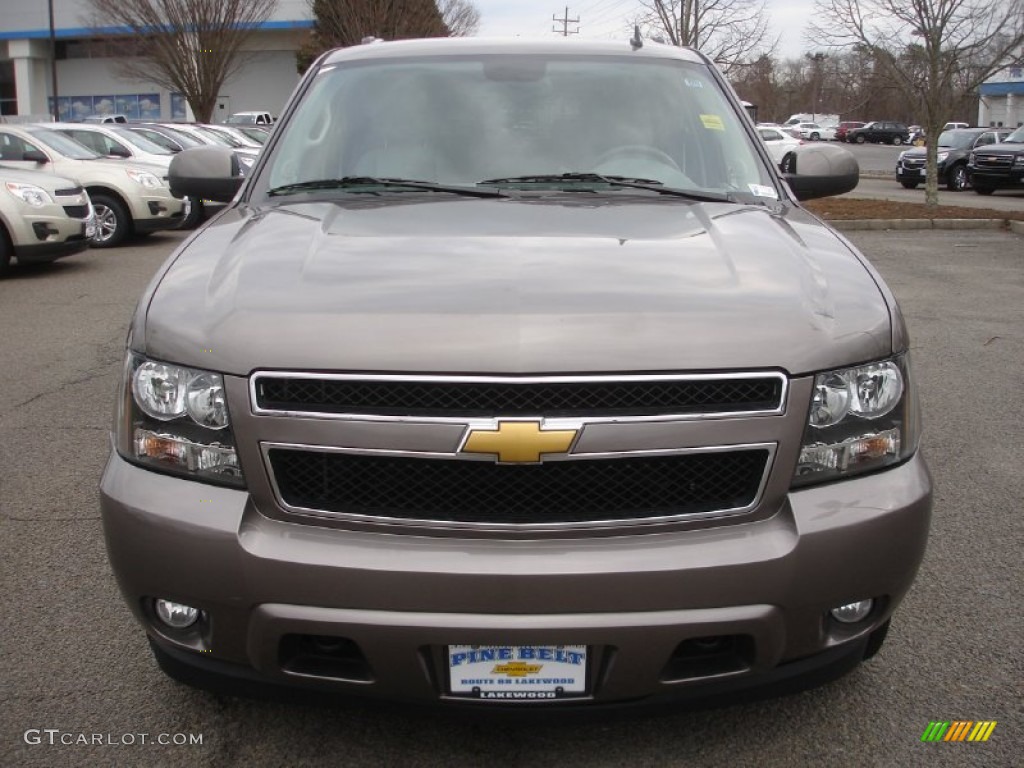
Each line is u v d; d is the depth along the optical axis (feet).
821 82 241.96
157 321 7.76
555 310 7.24
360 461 7.09
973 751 8.37
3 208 34.06
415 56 12.63
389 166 11.09
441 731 8.68
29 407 18.79
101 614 10.77
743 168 11.30
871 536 7.34
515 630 6.85
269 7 112.06
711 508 7.17
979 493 14.34
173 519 7.25
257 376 7.12
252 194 10.96
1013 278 33.68
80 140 49.85
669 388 7.02
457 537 7.04
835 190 12.21
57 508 13.80
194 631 7.59
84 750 8.39
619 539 7.05
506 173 10.94
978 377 20.81
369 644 6.96
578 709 7.19
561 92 11.96
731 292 7.69
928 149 56.18
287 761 8.28
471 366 6.88
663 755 8.34
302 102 12.17
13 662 9.78
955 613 10.78
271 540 7.12
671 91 12.12
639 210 9.87
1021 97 161.99
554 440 6.84
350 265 8.12
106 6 108.47
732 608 7.04
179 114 162.71
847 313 7.77
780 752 8.37
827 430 7.36
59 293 31.68
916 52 54.90
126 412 7.80
